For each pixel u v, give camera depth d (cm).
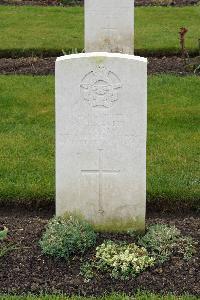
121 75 307
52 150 433
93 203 325
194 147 437
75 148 318
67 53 688
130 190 322
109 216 327
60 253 305
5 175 396
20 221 347
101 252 306
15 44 708
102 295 285
